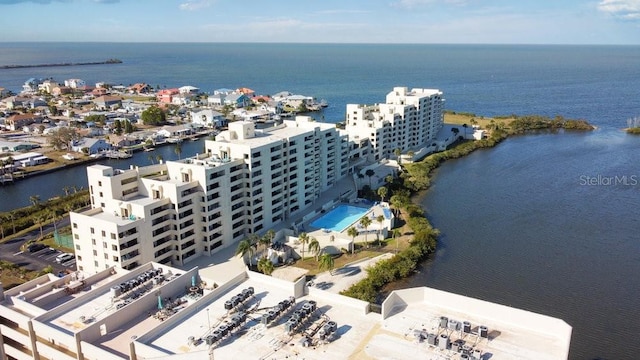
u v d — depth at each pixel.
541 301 125.12
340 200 194.00
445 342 68.25
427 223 170.75
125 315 79.06
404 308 79.50
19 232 171.25
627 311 120.56
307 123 195.25
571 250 153.38
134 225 128.12
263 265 134.25
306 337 71.81
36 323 76.44
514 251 153.25
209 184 142.88
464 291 130.12
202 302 82.50
